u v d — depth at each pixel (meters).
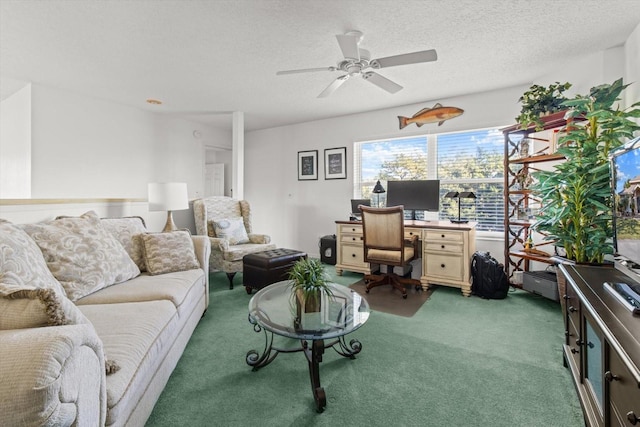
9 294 0.88
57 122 3.65
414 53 2.19
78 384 0.81
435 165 4.12
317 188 5.15
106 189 4.11
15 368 0.68
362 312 1.76
